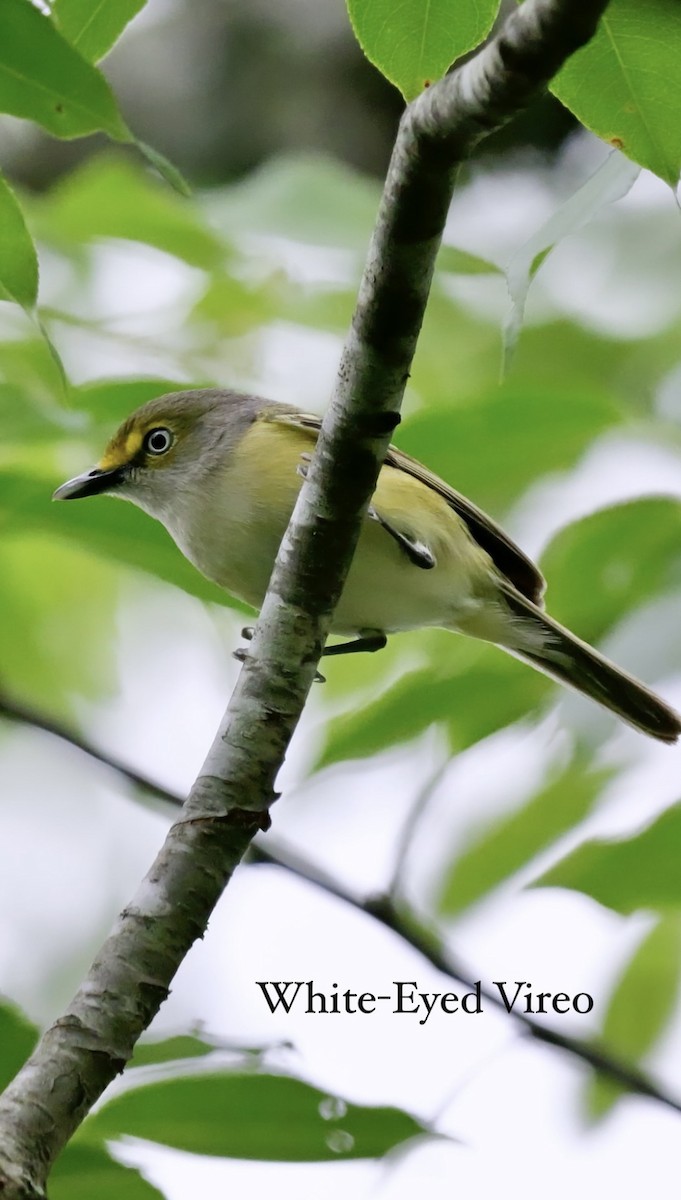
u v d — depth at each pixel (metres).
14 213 6.63
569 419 9.44
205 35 15.70
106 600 11.99
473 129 5.09
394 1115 7.11
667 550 9.45
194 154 15.36
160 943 5.91
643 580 9.47
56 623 12.00
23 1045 7.18
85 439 9.45
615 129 6.17
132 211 11.81
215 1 15.81
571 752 9.86
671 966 11.22
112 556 9.43
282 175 11.20
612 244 13.70
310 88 15.57
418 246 5.56
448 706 9.42
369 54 6.23
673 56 5.97
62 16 6.72
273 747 6.39
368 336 5.86
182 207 11.76
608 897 8.80
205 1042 7.30
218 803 6.25
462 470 9.84
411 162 5.29
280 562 6.53
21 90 6.45
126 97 15.46
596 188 6.16
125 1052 5.59
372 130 15.62
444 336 13.13
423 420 9.45
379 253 5.62
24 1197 5.03
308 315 12.33
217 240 11.87
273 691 6.44
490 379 12.92
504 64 4.83
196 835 6.16
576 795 9.94
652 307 13.47
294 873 9.39
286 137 15.43
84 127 6.52
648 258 13.61
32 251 6.68
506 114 5.01
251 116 15.48
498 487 10.14
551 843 9.96
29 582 11.76
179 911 5.99
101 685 12.26
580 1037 9.09
